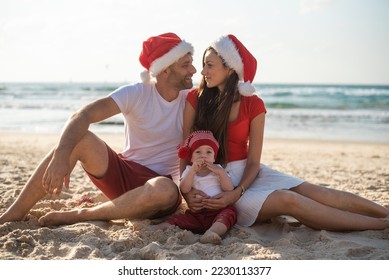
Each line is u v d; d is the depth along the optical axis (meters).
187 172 3.77
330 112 23.17
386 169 8.30
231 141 3.98
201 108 3.99
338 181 6.68
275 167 8.30
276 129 17.05
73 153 3.73
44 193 3.76
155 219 3.98
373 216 3.90
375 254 3.26
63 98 32.66
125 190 3.96
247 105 3.96
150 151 4.09
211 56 3.90
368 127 17.70
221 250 3.28
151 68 3.97
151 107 4.03
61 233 3.49
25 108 24.23
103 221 3.86
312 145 12.66
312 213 3.68
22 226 3.67
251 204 3.76
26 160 8.12
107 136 13.62
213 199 3.66
